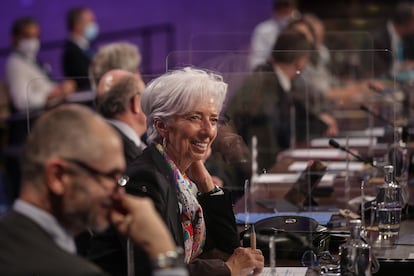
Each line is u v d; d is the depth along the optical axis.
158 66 25.27
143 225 5.22
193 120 7.18
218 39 17.34
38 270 4.87
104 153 4.96
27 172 4.96
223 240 7.39
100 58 10.48
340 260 6.54
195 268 6.83
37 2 24.33
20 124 16.89
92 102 10.02
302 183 9.43
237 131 9.27
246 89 9.66
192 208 7.21
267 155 10.39
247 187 8.01
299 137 11.55
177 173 7.17
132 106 8.80
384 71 13.93
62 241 5.02
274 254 6.50
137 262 6.12
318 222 8.02
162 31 25.48
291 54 11.22
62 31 24.52
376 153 11.13
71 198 4.95
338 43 14.30
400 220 8.18
